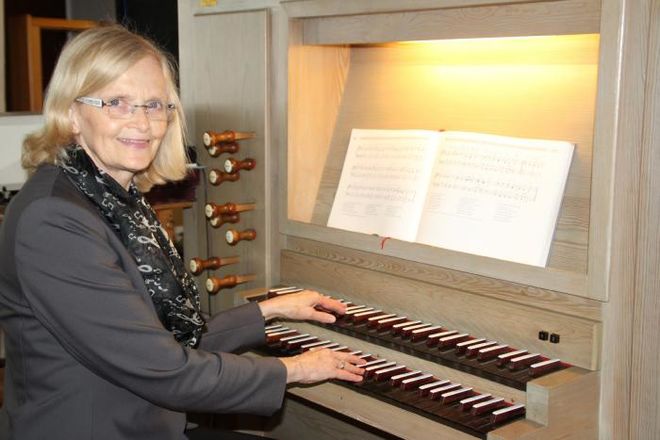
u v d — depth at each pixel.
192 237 2.67
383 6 1.93
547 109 1.85
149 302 1.42
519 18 1.75
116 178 1.51
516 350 1.71
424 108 2.12
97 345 1.32
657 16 1.47
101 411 1.38
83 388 1.37
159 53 1.53
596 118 1.55
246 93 2.37
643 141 1.51
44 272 1.31
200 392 1.39
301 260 2.24
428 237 1.96
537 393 1.51
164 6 3.42
